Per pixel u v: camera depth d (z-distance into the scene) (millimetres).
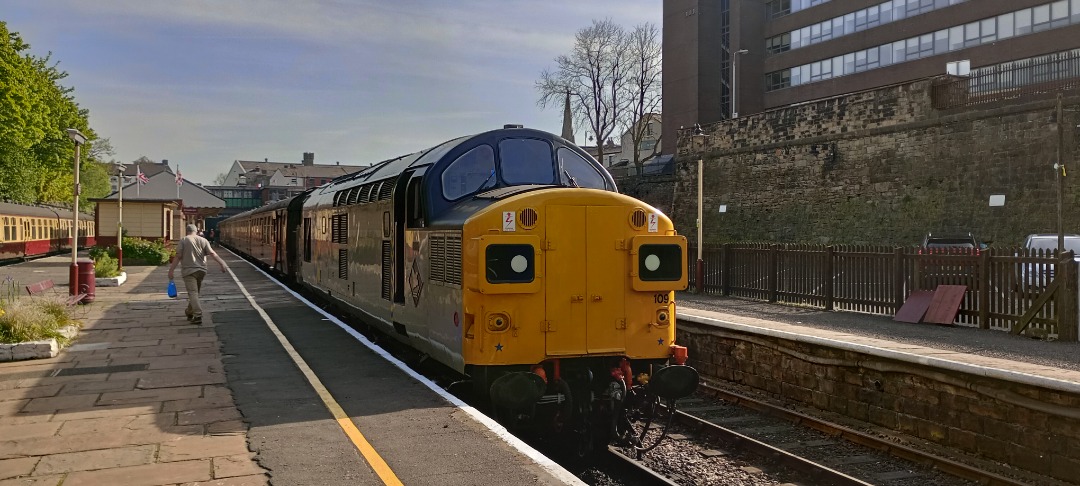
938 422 8148
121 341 11258
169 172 87188
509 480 5215
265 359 9773
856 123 28281
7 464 5473
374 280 10664
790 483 7137
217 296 18391
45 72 50719
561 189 7207
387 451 5844
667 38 51156
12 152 39312
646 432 8016
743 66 45969
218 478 5203
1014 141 23016
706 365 12180
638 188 41531
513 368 6949
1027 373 7246
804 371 10078
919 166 25953
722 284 19312
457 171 8367
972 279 12344
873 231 27422
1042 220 22062
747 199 33188
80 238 52188
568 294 7055
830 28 41875
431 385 8125
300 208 20969
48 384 8219
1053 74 22516
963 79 24797
